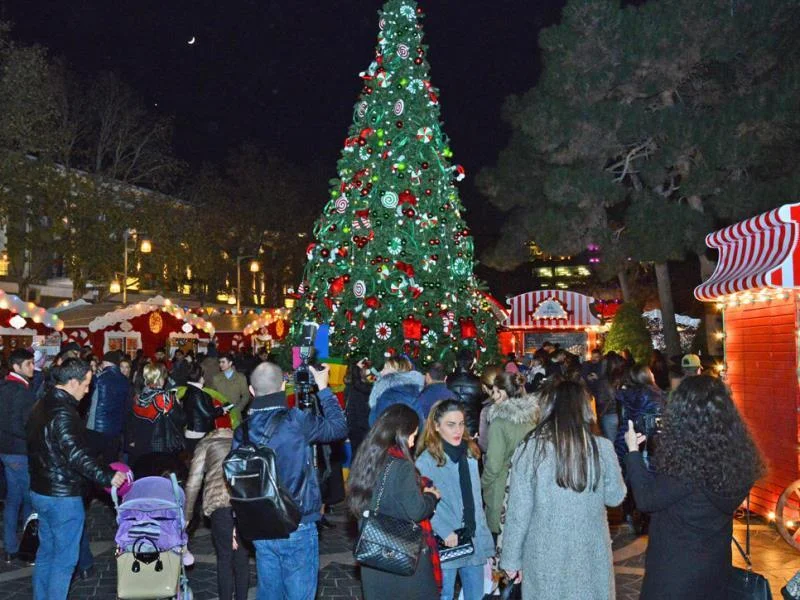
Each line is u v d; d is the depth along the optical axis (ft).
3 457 28.02
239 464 16.37
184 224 107.86
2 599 23.56
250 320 95.20
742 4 76.28
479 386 30.60
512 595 16.43
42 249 94.38
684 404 13.71
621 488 14.88
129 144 102.68
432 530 17.16
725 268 34.76
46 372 38.24
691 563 13.30
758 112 71.36
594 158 82.74
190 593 21.59
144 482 20.95
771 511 30.83
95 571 26.58
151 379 32.68
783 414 29.68
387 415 16.03
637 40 76.69
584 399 14.84
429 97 52.80
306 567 17.15
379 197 50.44
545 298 79.25
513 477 14.87
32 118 81.25
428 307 49.29
